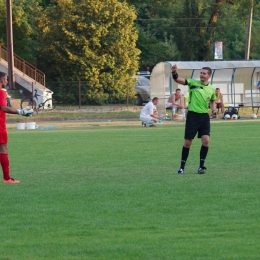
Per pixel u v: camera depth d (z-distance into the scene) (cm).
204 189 3139
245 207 2673
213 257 1936
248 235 2200
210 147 5316
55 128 8575
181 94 10525
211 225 2355
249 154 4750
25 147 5581
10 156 4841
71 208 2706
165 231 2270
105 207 2716
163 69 10888
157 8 19288
